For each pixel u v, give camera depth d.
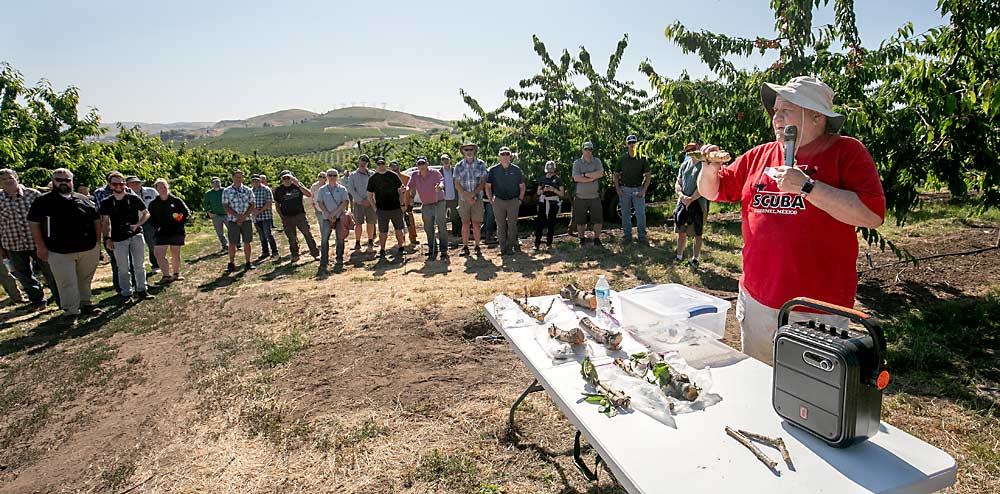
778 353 1.56
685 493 1.30
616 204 11.55
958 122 4.50
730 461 1.42
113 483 2.90
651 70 8.88
